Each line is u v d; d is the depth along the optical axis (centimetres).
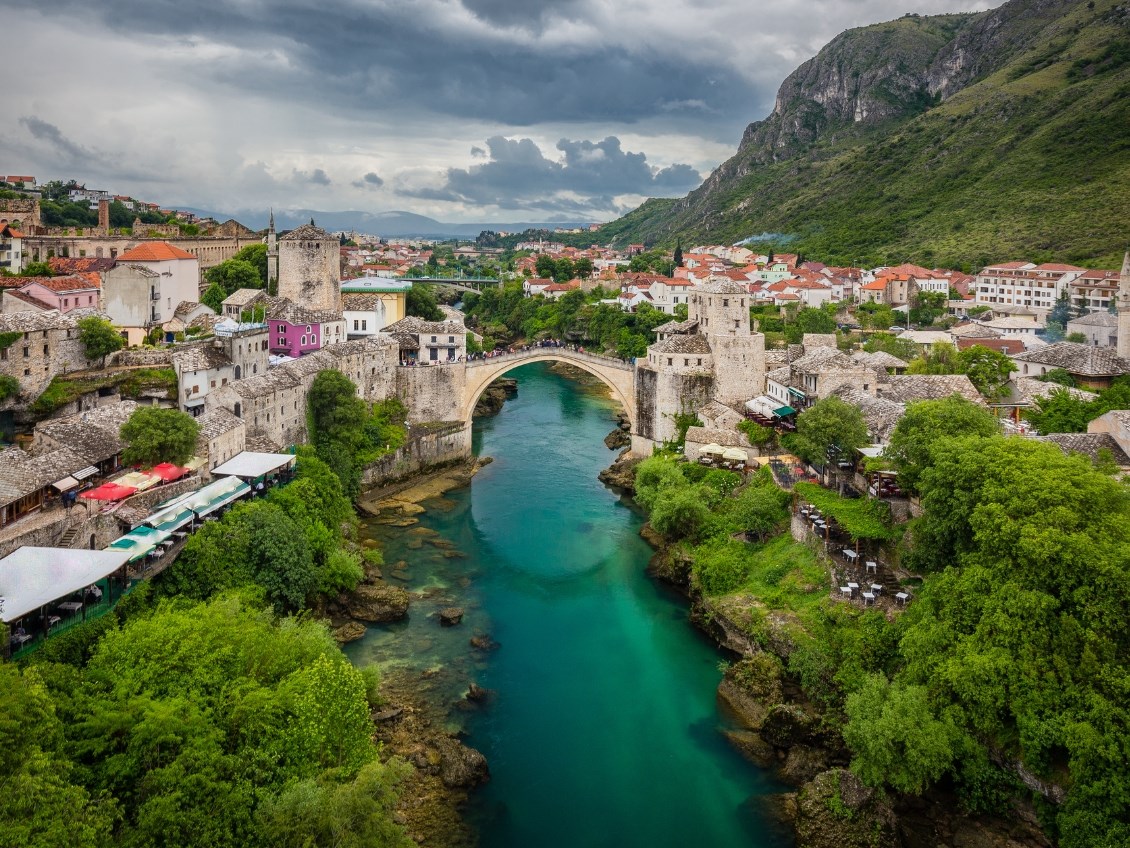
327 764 4591
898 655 5906
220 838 3831
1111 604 4700
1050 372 11225
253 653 4994
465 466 12694
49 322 8650
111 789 3991
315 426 10988
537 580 8806
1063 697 4681
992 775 4928
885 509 7100
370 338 12794
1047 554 4853
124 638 4734
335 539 8319
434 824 5125
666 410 11844
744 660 6719
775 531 8262
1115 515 5094
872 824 4997
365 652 7094
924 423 6894
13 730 3600
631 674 6981
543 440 14338
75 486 6694
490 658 7162
